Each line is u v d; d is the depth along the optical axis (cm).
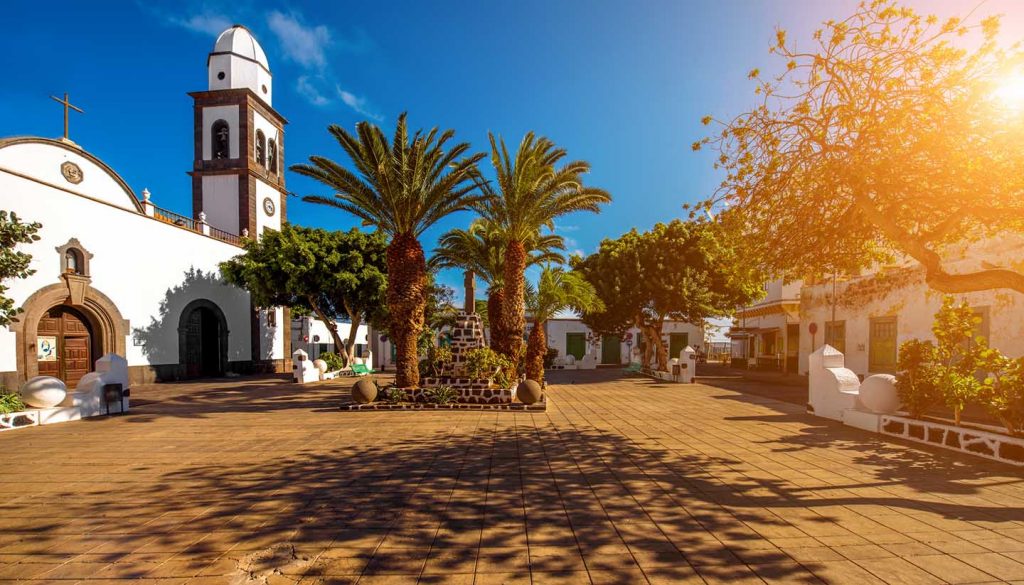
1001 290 1199
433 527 438
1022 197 586
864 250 820
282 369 2938
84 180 1755
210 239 2394
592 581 338
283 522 455
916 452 718
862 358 1744
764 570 351
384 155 1273
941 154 602
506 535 418
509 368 1433
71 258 1695
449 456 708
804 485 554
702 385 1883
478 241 1938
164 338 2095
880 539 402
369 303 2298
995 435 673
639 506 486
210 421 1046
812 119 680
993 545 390
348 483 576
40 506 507
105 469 652
